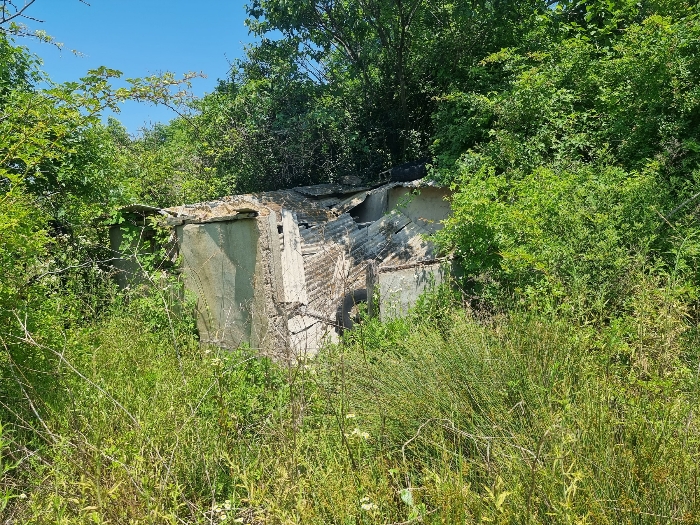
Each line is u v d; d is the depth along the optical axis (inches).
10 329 151.0
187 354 207.3
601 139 309.0
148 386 169.3
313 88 528.7
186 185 468.4
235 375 171.8
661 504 92.1
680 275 179.9
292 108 528.4
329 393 153.0
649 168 248.1
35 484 108.7
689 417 107.8
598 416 111.7
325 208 423.5
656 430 106.6
